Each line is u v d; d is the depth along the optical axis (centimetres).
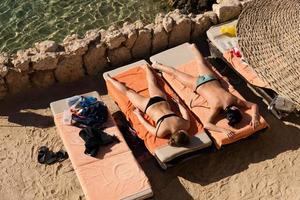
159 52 651
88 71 625
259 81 566
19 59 589
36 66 592
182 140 504
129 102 558
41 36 713
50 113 589
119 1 761
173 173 529
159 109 534
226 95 539
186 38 655
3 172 536
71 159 509
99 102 555
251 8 525
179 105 549
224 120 532
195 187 518
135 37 620
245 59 486
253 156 542
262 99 596
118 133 529
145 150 545
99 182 489
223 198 510
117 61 634
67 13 745
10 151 554
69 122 536
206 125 528
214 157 540
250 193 513
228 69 625
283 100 555
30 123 579
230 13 652
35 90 611
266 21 503
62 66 604
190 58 596
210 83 552
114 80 574
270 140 555
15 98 604
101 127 535
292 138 558
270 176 526
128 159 507
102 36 620
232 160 539
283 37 478
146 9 752
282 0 511
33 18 738
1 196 517
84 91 613
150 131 526
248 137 535
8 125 578
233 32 616
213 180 523
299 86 449
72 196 517
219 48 606
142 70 588
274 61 471
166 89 570
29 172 536
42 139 564
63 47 613
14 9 752
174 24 634
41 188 523
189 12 745
